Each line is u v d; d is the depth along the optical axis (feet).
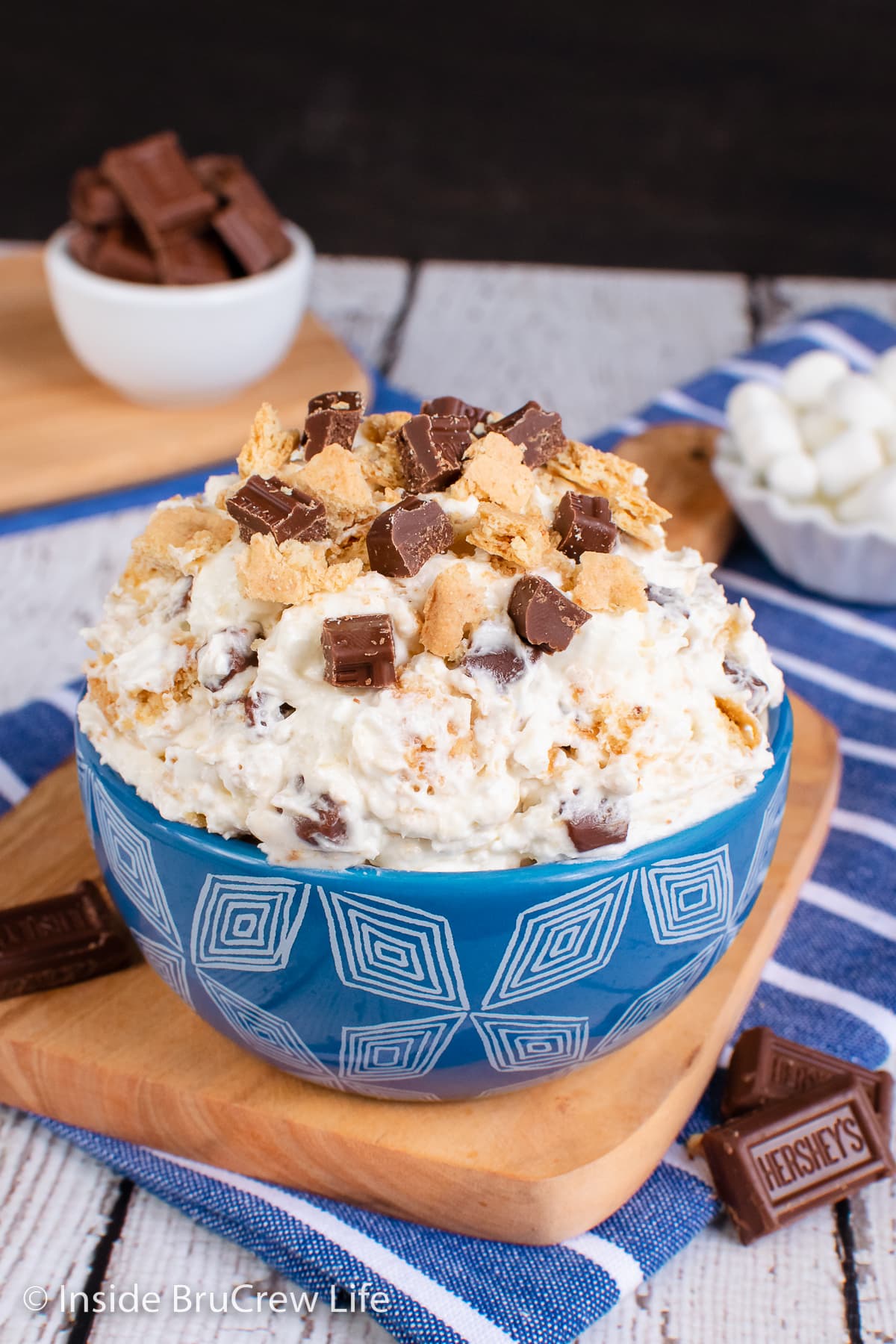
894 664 2.04
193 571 1.43
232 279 2.36
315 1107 1.49
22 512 2.25
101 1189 1.54
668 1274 1.49
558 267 3.34
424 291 3.12
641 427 2.39
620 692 1.37
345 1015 1.39
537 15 3.42
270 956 1.37
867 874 1.77
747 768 1.40
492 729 1.35
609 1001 1.41
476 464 1.45
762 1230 1.48
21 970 1.57
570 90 3.48
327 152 3.52
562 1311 1.42
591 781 1.36
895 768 1.89
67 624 2.15
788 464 2.06
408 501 1.41
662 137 3.50
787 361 2.54
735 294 3.18
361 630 1.34
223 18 3.44
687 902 1.39
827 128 3.49
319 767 1.34
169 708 1.40
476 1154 1.46
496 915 1.34
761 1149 1.50
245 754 1.35
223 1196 1.49
